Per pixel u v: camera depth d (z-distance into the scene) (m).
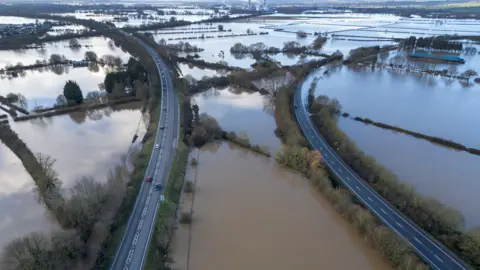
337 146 189.75
